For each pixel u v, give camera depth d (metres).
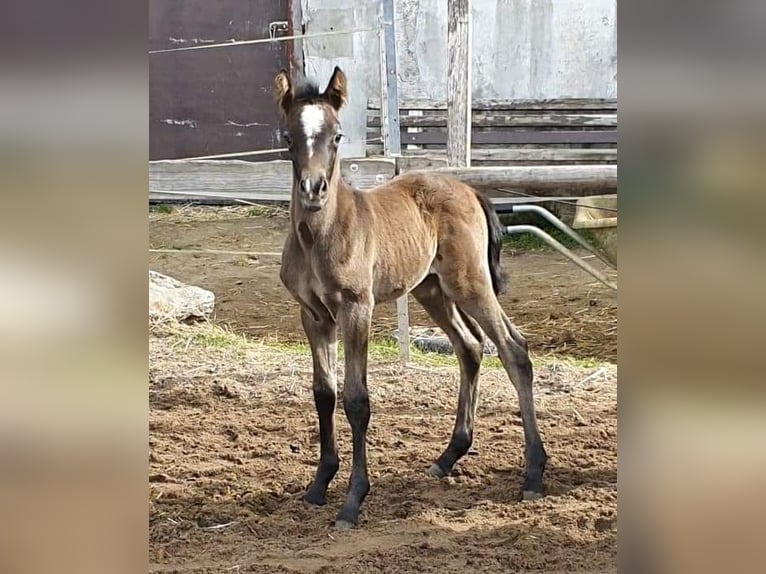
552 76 11.04
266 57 11.30
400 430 5.88
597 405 6.34
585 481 4.95
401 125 11.01
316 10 10.94
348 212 4.54
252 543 4.17
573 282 9.27
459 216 5.12
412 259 4.93
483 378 6.99
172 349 7.50
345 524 4.39
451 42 7.25
